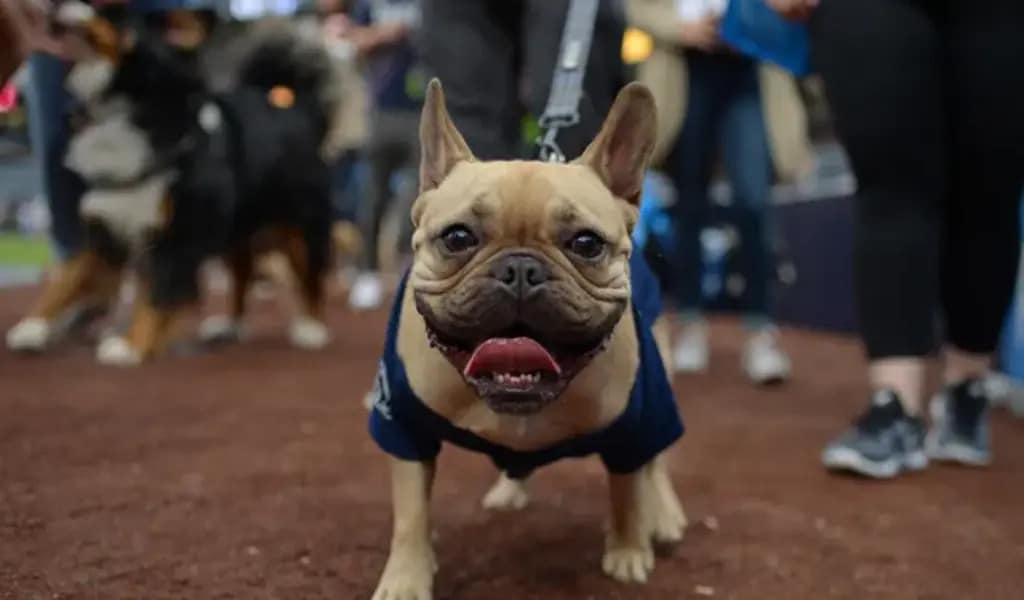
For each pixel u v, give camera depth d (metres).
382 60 6.10
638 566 1.74
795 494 2.31
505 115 2.62
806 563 1.84
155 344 4.02
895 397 2.50
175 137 3.95
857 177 2.54
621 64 2.39
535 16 2.37
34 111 4.35
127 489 2.18
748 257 4.04
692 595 1.67
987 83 2.38
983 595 1.71
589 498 2.23
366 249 6.43
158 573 1.69
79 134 3.98
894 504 2.24
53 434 2.67
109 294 4.20
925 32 2.40
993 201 2.49
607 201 1.47
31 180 6.75
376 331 5.25
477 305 1.33
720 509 2.18
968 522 2.12
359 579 1.69
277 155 4.41
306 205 4.58
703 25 3.78
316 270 4.68
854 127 2.46
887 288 2.49
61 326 4.14
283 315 5.97
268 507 2.09
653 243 1.99
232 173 4.18
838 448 2.48
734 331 5.74
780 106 4.04
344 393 3.42
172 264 4.04
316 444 2.66
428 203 1.49
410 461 1.61
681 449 2.74
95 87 3.86
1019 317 3.45
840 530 2.04
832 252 5.72
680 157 4.12
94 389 3.34
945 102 2.47
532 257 1.34
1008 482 2.45
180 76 3.96
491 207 1.38
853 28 2.44
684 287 4.29
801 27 2.70
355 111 6.93
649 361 1.60
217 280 8.75
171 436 2.70
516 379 1.34
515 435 1.53
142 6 4.25
